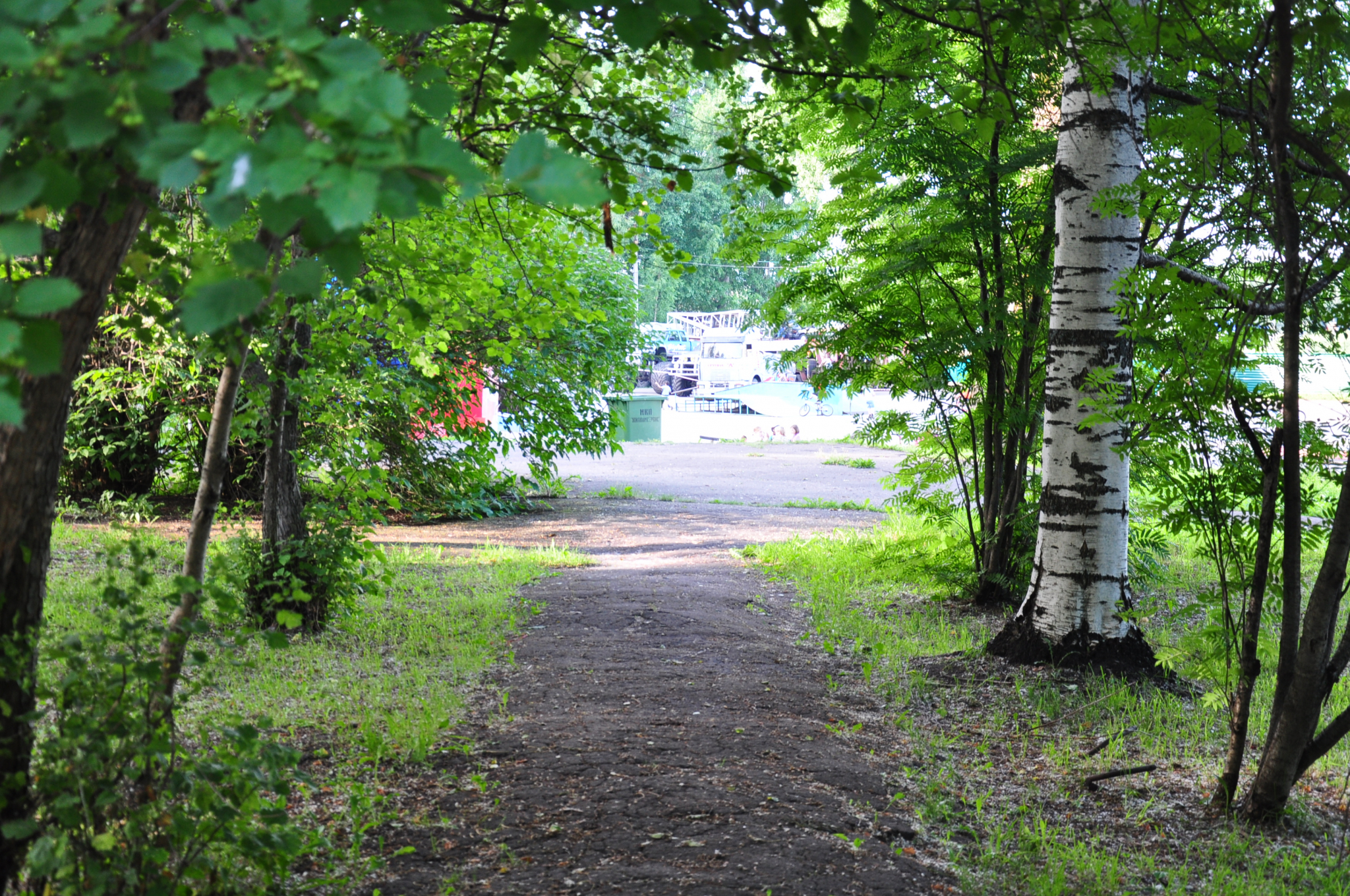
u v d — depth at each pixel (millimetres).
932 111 7828
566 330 15508
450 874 3662
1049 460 7164
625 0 2521
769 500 18719
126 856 2602
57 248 2498
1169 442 4832
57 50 1533
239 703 5625
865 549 12188
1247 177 4566
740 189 5465
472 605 8906
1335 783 5277
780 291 9930
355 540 7746
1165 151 5617
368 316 7438
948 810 4609
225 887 2871
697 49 3242
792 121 6230
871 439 10469
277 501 7414
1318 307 5012
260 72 1537
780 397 40969
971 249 9438
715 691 6367
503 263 8602
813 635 8414
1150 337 5145
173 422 13773
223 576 3197
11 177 1665
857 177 8625
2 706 2580
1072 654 6977
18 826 2430
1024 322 9219
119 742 2840
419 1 1906
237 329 3246
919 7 4547
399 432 14617
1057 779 5199
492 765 4820
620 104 4289
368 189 1448
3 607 2621
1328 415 5598
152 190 2508
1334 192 4227
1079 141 6945
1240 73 4438
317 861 3709
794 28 3182
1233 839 4426
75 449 13273
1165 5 4387
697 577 10961
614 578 10734
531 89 4500
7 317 1627
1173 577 10562
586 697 6164
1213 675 4914
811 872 3766
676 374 46812
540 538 14078
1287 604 4562
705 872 3705
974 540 9859
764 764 4965
